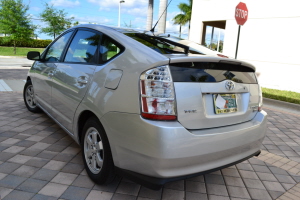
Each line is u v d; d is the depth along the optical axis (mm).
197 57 2148
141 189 2617
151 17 11211
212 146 2170
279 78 10117
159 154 1958
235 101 2514
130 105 2094
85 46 3012
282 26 9891
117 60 2385
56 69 3408
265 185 2955
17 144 3451
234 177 3090
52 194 2412
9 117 4555
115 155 2264
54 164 2982
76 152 3340
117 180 2736
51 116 3742
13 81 8789
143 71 2070
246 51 11094
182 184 2816
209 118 2223
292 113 7176
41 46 41844
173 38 3137
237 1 11281
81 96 2672
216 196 2637
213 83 2262
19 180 2596
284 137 4867
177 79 2059
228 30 11758
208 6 12570
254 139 2592
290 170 3416
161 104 2000
